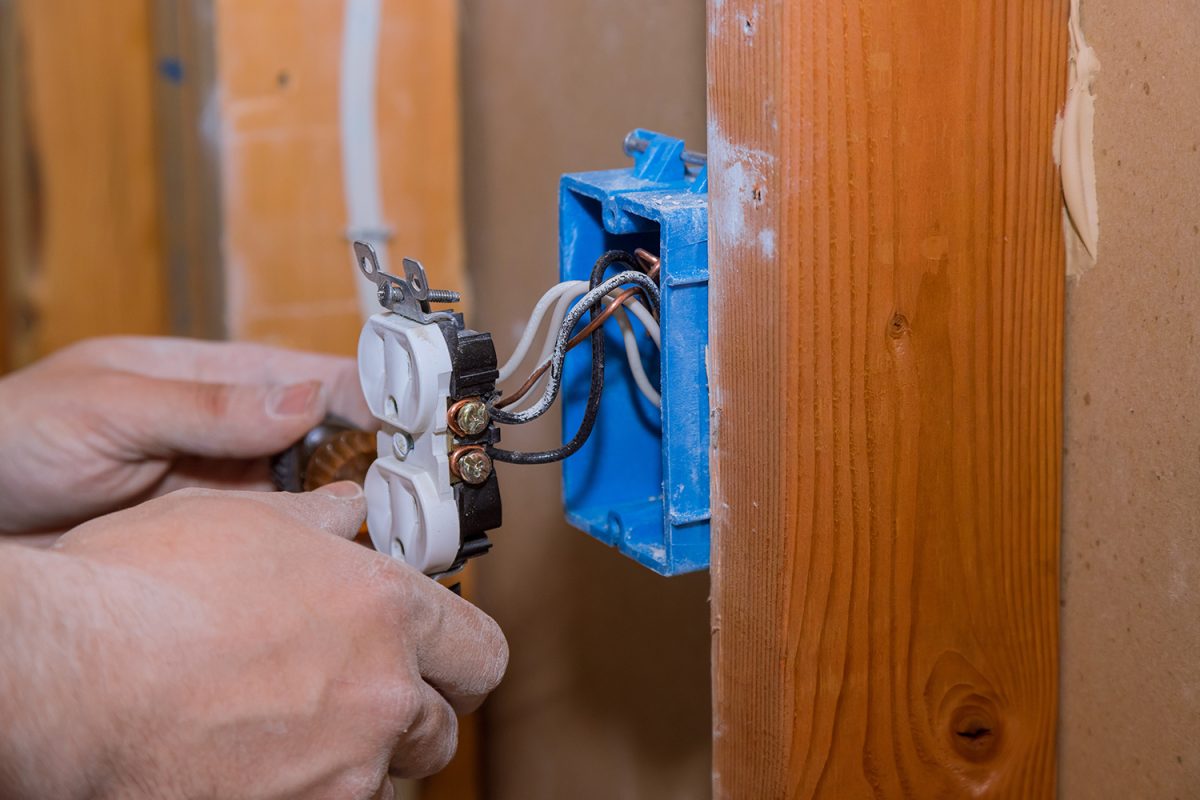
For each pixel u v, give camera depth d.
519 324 0.99
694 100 0.73
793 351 0.45
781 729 0.49
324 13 0.98
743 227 0.46
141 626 0.46
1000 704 0.54
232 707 0.47
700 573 0.79
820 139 0.44
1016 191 0.48
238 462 0.88
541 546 1.00
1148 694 0.51
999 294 0.49
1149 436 0.49
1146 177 0.47
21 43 1.05
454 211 1.04
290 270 1.02
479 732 1.16
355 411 0.85
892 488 0.49
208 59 0.98
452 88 1.01
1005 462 0.51
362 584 0.50
